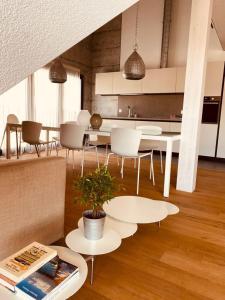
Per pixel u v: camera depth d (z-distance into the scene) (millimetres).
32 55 957
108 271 1481
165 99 6332
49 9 792
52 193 1543
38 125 3695
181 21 5945
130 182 3396
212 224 2193
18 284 904
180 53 6059
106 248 1293
